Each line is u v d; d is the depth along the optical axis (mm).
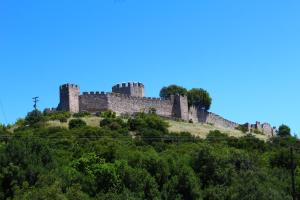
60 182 77062
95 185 81688
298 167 97750
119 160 86938
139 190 81750
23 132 116812
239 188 82875
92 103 146000
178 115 160625
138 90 163500
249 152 106562
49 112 142750
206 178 89250
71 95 144875
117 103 148625
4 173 79938
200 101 171500
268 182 88125
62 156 92375
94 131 115188
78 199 74000
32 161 83250
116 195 77750
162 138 116938
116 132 119188
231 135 139000
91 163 86000
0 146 89188
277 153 104312
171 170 87625
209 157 90938
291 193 88688
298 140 125938
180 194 83812
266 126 182875
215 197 83938
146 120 131125
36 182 78625
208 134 133875
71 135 111188
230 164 91562
